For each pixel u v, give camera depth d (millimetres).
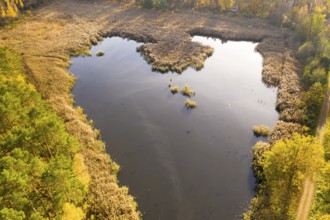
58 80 70188
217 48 91500
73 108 61906
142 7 120750
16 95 48656
